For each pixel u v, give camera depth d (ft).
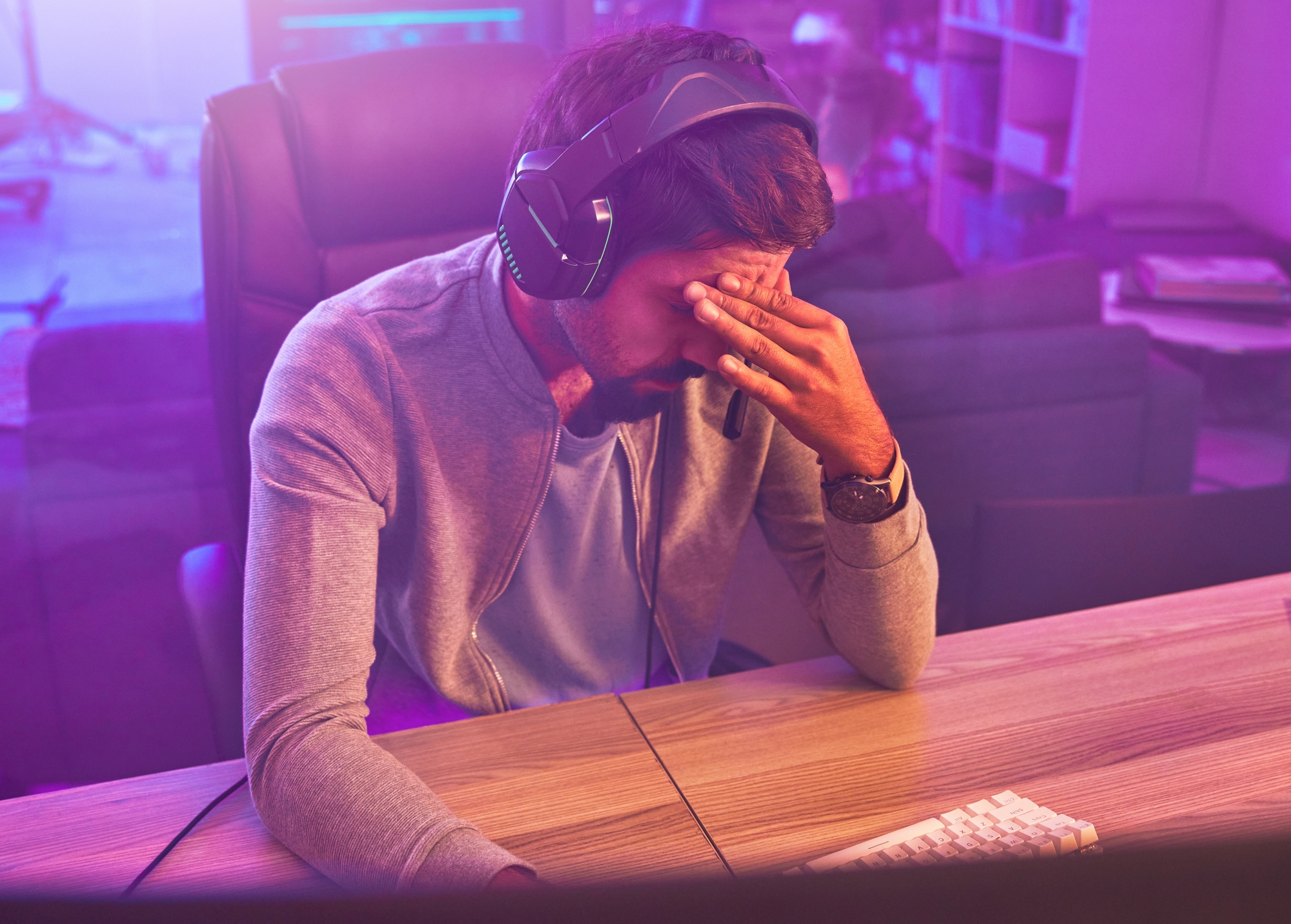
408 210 3.92
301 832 2.20
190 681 5.88
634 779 2.47
